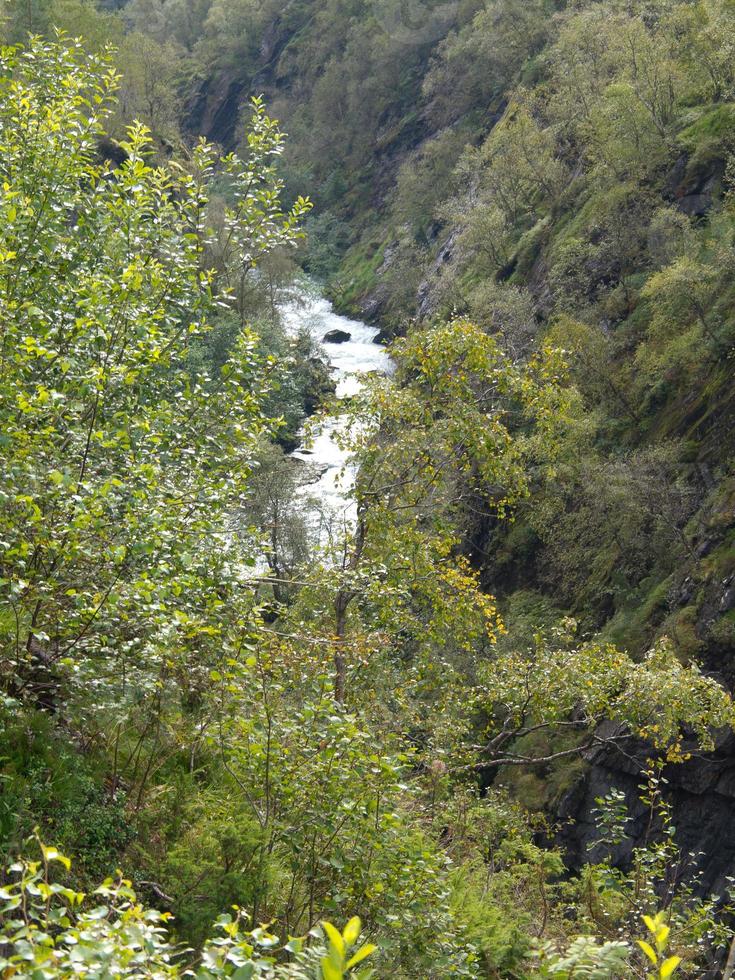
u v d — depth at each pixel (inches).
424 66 4645.7
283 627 429.4
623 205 2017.7
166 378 380.8
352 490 613.6
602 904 436.8
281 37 6058.1
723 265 1518.2
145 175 395.9
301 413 1947.6
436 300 2755.9
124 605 266.4
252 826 297.4
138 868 277.0
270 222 434.6
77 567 277.9
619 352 1711.4
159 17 6820.9
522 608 1459.2
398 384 645.9
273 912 278.5
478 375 638.5
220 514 329.1
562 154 2608.3
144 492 263.9
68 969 126.7
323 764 264.1
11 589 241.8
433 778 478.6
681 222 1814.7
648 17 2598.4
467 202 2979.8
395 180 4264.3
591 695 595.2
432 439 613.6
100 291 319.6
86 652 285.0
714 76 2092.8
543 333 1975.9
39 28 2346.2
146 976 131.7
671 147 2025.1
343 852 264.8
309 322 3051.2
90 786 283.4
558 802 1044.5
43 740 284.7
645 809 981.8
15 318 310.0
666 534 1274.6
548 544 1499.8
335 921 271.1
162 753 338.6
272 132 442.3
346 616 596.4
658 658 618.8
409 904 257.8
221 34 6333.7
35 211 353.4
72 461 310.8
